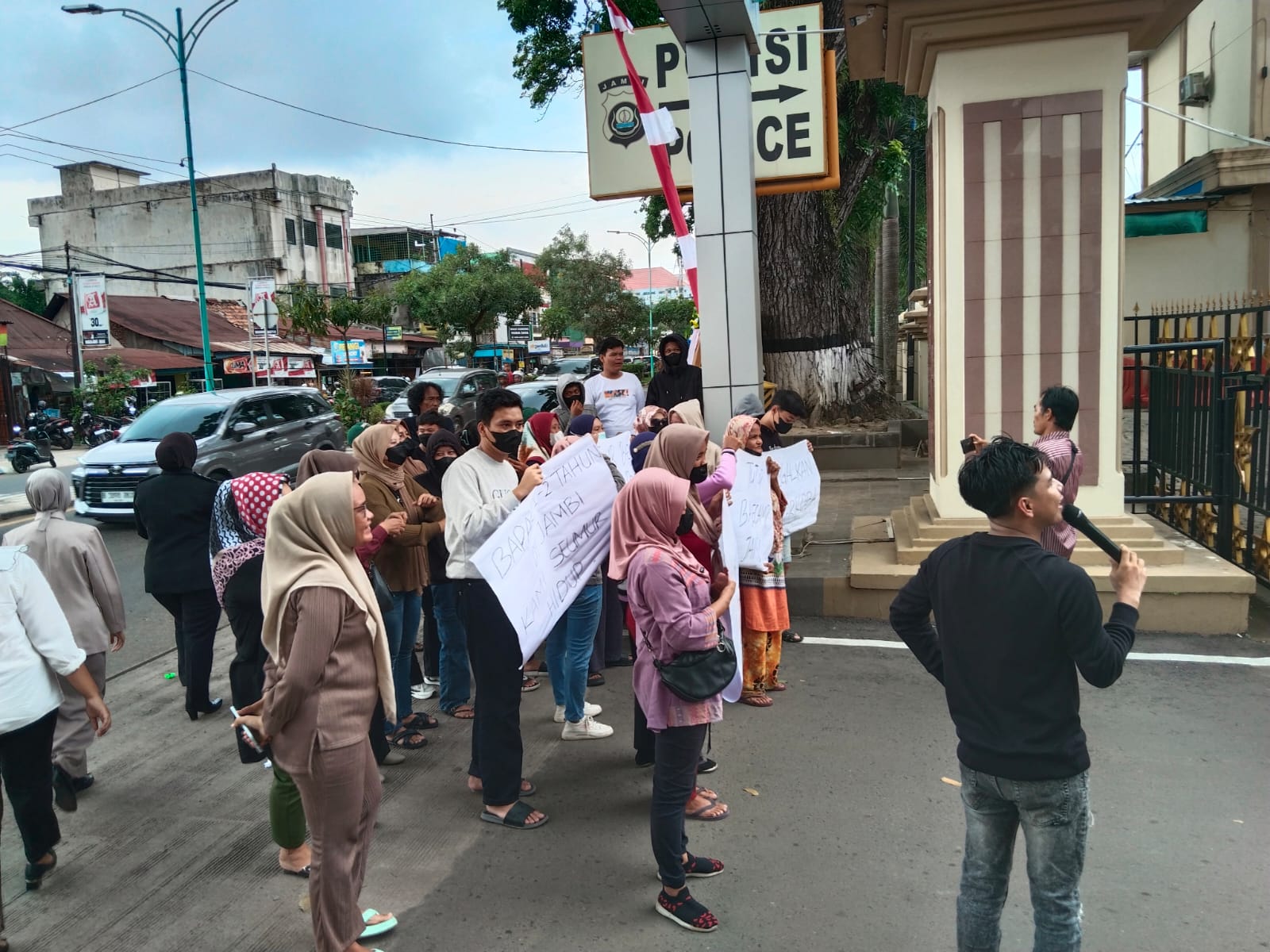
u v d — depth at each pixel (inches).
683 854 129.1
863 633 249.4
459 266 1545.3
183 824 162.6
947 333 264.1
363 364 1529.3
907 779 167.0
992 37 251.0
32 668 136.4
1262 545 265.0
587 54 354.9
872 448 477.1
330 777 113.0
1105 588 238.5
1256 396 266.7
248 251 1675.7
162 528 204.2
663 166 269.0
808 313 519.8
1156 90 695.7
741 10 237.0
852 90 554.3
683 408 216.2
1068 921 94.9
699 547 155.8
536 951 123.3
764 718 196.2
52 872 147.0
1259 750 172.1
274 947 127.1
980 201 258.7
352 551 118.4
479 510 153.2
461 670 207.6
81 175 1745.8
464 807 164.7
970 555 97.7
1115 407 256.4
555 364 1360.7
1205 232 555.5
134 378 1099.9
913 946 121.0
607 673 235.6
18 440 992.9
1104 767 167.8
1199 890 130.3
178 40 823.1
